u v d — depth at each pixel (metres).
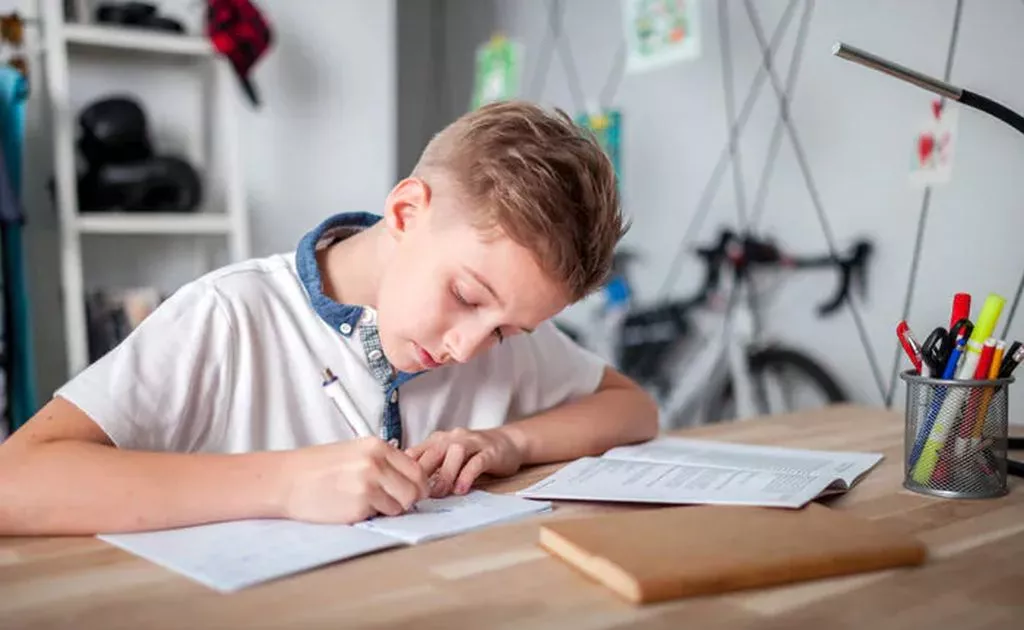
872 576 0.60
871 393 1.59
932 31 1.47
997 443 0.83
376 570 0.60
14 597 0.54
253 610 0.52
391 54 2.42
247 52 2.00
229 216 2.10
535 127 0.80
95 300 1.96
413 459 0.78
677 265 1.94
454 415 1.04
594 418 1.02
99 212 1.94
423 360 0.83
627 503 0.78
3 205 1.66
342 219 1.01
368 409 0.94
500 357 1.07
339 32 2.33
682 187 1.92
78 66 2.04
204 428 0.88
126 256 2.13
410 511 0.75
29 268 2.02
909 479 0.85
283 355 0.93
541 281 0.75
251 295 0.92
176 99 2.16
